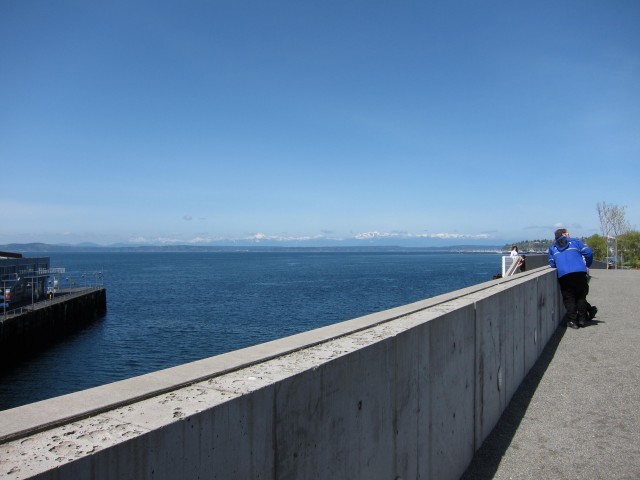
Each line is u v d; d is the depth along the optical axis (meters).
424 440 3.28
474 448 4.33
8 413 1.53
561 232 10.26
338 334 2.84
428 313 3.71
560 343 8.60
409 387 3.07
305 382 2.08
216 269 126.75
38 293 39.59
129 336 33.00
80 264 174.12
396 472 2.88
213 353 27.09
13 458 1.25
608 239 42.16
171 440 1.49
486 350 4.75
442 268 118.31
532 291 7.24
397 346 2.92
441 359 3.60
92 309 42.56
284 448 1.96
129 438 1.38
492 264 147.12
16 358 28.56
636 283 19.27
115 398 1.68
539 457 4.23
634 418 5.05
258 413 1.83
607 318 10.98
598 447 4.41
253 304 46.12
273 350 2.41
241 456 1.74
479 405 4.49
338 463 2.31
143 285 73.75
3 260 35.69
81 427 1.46
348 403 2.40
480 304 4.56
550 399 5.70
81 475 1.26
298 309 41.50
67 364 27.06
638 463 4.08
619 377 6.47
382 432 2.72
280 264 162.88
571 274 9.88
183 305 47.91
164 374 1.98
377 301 46.28
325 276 87.75
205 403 1.66
